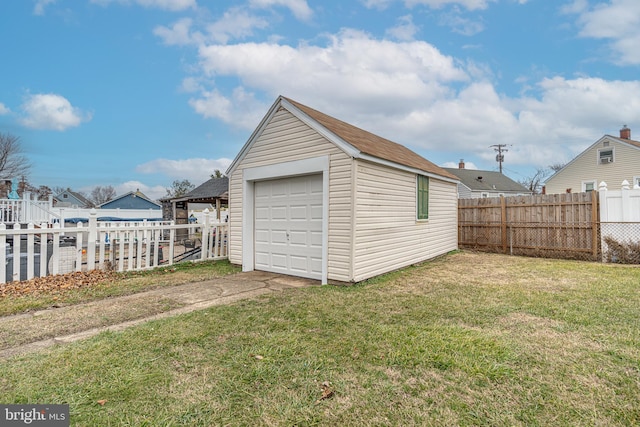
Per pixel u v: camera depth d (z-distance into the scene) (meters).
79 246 6.53
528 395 2.30
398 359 2.85
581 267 7.64
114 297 5.09
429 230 9.32
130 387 2.38
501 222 10.83
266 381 2.49
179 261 8.49
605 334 3.38
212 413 2.11
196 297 5.10
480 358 2.85
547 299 4.77
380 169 6.77
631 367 2.67
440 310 4.29
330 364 2.77
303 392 2.35
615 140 20.36
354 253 5.91
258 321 3.85
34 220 13.34
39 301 4.68
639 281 5.95
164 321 3.83
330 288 5.71
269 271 7.55
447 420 2.04
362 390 2.38
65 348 3.06
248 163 7.82
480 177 32.88
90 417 2.04
